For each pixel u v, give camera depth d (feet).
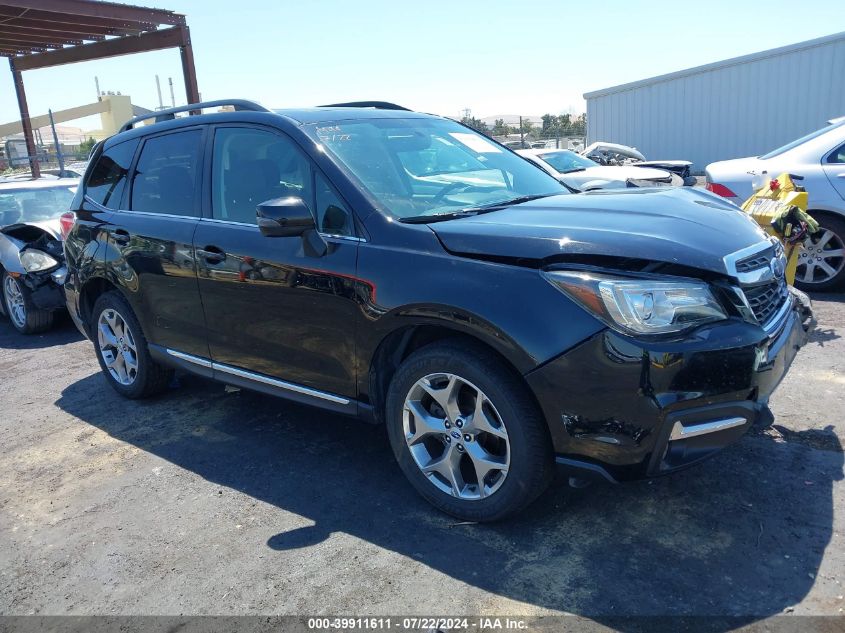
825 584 8.32
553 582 8.73
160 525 10.80
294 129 11.89
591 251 8.75
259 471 12.33
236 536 10.32
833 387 13.97
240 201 12.48
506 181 12.99
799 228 14.35
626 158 56.49
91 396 16.92
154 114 15.20
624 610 8.14
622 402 8.41
